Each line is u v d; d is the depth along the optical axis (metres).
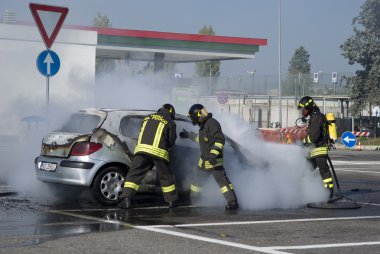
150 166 10.01
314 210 10.26
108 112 10.43
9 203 10.32
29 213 9.33
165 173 9.98
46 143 10.58
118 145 10.19
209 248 7.01
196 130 11.12
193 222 8.79
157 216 9.29
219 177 10.10
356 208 10.51
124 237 7.56
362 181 15.64
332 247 7.21
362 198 12.23
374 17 43.56
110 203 10.12
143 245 7.11
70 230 7.98
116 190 10.19
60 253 6.66
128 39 31.27
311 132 11.16
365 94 43.97
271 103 43.97
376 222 9.09
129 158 10.23
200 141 10.22
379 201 11.73
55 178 10.20
